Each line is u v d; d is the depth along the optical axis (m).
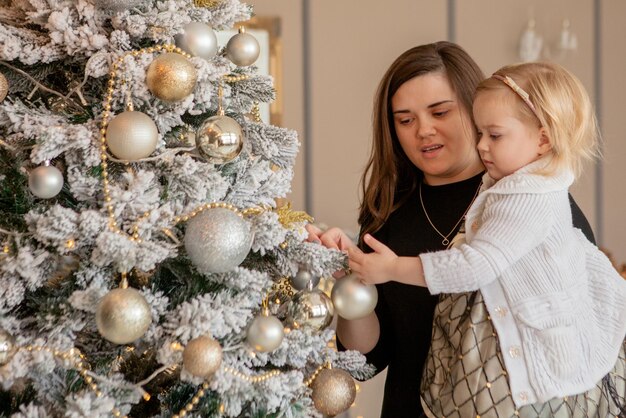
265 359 1.10
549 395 1.17
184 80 1.03
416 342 1.47
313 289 1.21
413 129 1.50
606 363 1.24
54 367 1.02
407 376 1.48
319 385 1.17
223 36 2.68
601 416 1.23
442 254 1.20
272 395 1.06
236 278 1.08
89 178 1.04
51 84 1.18
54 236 0.98
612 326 1.28
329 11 3.34
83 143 1.01
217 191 1.10
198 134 1.09
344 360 1.24
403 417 1.47
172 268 1.13
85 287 1.04
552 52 3.75
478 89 1.32
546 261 1.20
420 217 1.55
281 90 3.16
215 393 1.08
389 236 1.57
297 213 1.23
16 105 1.05
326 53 3.34
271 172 1.22
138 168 1.08
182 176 1.07
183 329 1.00
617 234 3.95
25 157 1.11
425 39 3.53
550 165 1.25
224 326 1.03
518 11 3.71
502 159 1.27
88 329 1.10
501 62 3.70
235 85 1.17
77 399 0.98
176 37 1.10
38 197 1.09
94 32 1.07
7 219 1.06
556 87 1.26
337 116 3.38
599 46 3.86
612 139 3.91
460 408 1.21
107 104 1.04
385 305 1.53
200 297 1.05
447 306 1.31
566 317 1.19
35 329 1.08
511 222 1.20
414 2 3.50
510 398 1.18
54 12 1.03
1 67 1.12
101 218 1.00
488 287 1.23
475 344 1.21
